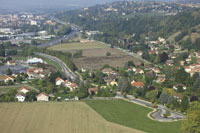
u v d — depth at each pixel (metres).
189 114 166.25
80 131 165.38
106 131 166.50
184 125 162.00
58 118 184.12
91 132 164.50
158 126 178.62
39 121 178.88
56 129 167.62
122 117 191.50
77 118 185.00
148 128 174.38
